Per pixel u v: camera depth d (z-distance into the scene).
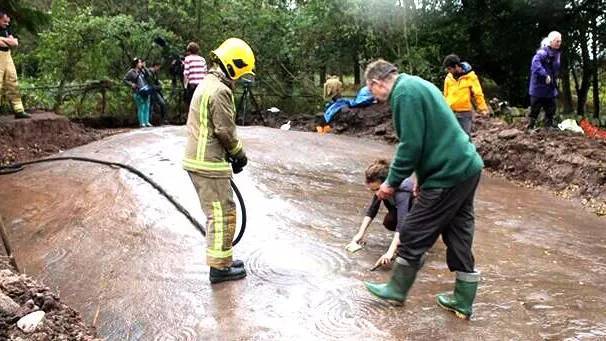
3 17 9.27
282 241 5.25
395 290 3.82
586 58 19.06
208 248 4.34
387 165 4.58
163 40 14.34
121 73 14.99
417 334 3.66
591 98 23.61
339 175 7.95
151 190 6.49
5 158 8.48
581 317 4.01
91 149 8.66
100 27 13.88
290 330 3.73
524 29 17.83
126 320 3.96
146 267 4.76
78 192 6.67
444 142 3.47
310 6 15.88
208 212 4.30
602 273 4.89
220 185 4.24
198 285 4.41
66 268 4.87
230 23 16.34
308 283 4.41
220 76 4.15
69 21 14.04
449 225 3.71
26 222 5.99
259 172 7.63
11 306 3.36
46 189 6.93
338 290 4.29
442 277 4.59
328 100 13.92
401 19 15.70
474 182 3.55
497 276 4.71
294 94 16.77
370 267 4.72
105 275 4.68
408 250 3.69
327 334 3.68
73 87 14.06
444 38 17.34
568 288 4.52
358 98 13.11
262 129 11.33
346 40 16.22
